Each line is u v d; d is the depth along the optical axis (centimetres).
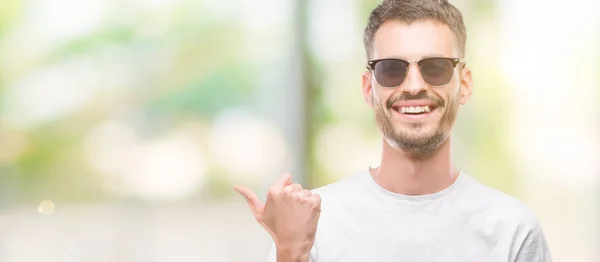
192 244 439
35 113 440
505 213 143
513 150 459
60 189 439
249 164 445
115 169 441
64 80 443
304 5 440
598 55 458
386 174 144
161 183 441
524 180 460
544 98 460
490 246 141
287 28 443
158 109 443
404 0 138
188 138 446
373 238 141
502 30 457
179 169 444
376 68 138
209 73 445
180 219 441
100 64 443
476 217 142
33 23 441
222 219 439
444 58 135
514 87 459
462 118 459
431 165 141
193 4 445
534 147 461
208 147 446
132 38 443
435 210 142
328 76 441
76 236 435
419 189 142
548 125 459
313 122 441
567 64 461
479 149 457
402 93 135
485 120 459
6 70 439
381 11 139
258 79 445
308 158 441
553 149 461
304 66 440
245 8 443
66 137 441
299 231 119
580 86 461
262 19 444
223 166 445
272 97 445
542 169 461
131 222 436
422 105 135
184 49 445
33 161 438
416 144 136
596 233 458
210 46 445
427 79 135
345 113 442
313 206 120
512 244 141
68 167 440
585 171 461
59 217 436
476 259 140
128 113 443
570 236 460
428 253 140
